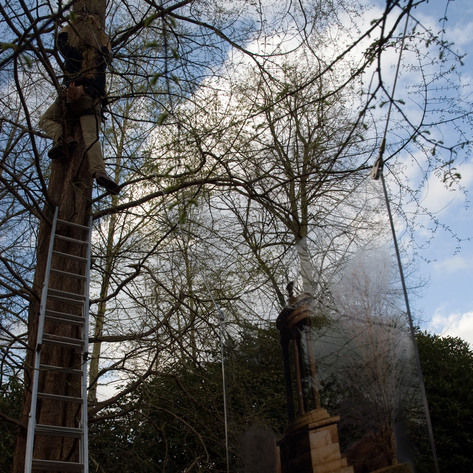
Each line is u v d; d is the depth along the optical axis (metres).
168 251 7.17
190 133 6.26
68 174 6.61
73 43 6.61
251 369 4.62
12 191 5.91
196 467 7.95
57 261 6.17
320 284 3.99
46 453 5.27
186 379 8.17
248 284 6.63
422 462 3.11
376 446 3.31
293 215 6.27
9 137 6.71
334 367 3.69
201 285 7.23
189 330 7.39
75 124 6.84
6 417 5.39
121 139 7.98
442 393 8.42
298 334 4.06
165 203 6.89
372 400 3.42
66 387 5.64
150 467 8.12
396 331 3.48
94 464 8.09
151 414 8.60
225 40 6.29
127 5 6.85
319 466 3.57
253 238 7.02
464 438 7.98
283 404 4.20
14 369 6.26
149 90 6.62
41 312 5.30
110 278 7.51
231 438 4.29
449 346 9.28
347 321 3.71
